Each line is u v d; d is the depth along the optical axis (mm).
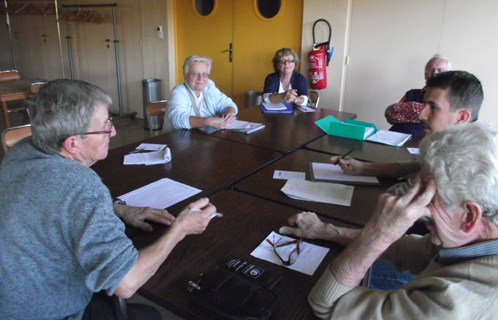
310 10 4074
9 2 7133
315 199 1487
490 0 3230
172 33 5172
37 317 909
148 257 900
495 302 646
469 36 3393
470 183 697
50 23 6578
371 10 3777
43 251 856
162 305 928
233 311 854
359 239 809
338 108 4215
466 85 1513
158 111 2938
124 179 1667
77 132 922
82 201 850
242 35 4723
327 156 2062
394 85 3859
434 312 670
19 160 895
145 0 5246
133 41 5594
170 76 5340
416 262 1056
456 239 759
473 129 739
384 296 779
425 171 780
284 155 2078
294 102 3480
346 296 810
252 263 1076
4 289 864
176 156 1997
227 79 5020
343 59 4039
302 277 1021
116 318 1008
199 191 1554
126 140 4727
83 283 926
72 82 942
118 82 5641
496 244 708
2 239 840
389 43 3770
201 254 1117
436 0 3459
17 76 4543
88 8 5969
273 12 4445
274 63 3645
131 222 1254
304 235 1210
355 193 1568
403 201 768
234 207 1413
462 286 676
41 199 839
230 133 2492
